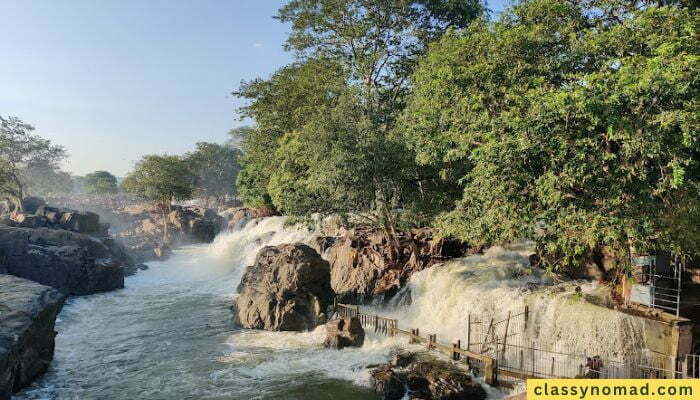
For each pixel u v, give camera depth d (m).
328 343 21.67
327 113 26.86
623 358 16.03
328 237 36.62
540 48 18.17
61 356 21.73
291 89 45.66
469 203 19.53
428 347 19.73
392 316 25.41
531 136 13.70
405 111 26.20
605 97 12.27
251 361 20.36
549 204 14.47
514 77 17.48
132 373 19.50
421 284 25.72
